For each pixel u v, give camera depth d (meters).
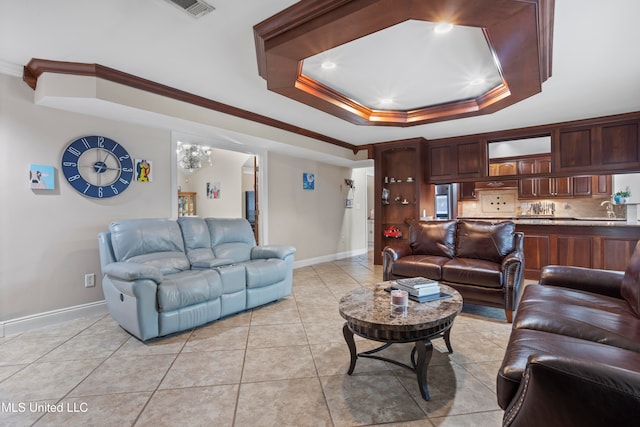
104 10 1.88
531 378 0.88
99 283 3.11
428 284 2.14
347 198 6.80
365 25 1.83
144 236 2.88
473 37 2.27
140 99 2.87
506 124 4.33
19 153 2.66
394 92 3.38
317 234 5.93
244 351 2.26
